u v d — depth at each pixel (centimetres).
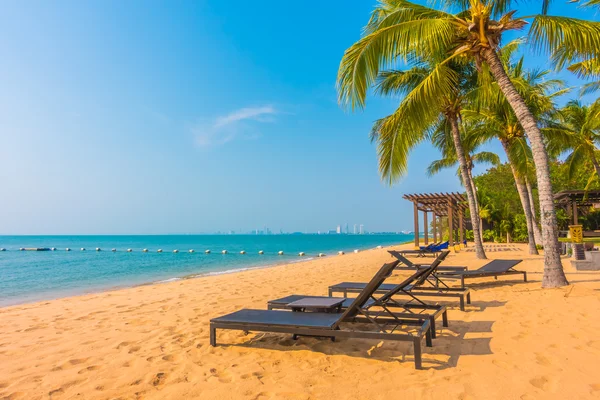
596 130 1888
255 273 1392
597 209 3062
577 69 1132
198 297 818
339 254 2864
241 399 297
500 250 2114
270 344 436
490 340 418
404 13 857
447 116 1440
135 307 721
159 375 353
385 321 417
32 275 1730
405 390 301
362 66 791
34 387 333
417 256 1708
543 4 791
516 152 1532
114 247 6300
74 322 606
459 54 813
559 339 410
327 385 317
